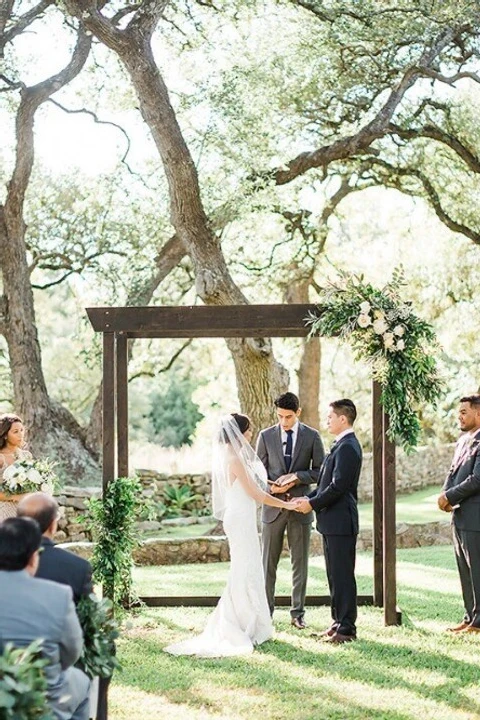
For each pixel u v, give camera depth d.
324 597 7.80
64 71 14.52
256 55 15.01
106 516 7.29
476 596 6.89
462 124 15.59
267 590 7.33
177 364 31.11
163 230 16.09
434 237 19.61
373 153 15.69
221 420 6.94
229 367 23.41
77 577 4.04
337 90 14.38
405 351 7.02
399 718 4.94
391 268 20.12
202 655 6.31
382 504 7.99
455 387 19.70
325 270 21.02
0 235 14.60
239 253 17.72
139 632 7.06
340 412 6.77
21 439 7.04
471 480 6.81
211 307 7.27
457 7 13.03
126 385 7.84
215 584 9.20
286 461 7.37
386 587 7.18
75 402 23.48
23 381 14.78
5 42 14.36
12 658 3.20
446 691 5.44
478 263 19.02
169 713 5.04
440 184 16.86
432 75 13.46
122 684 5.61
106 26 11.71
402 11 13.26
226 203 13.32
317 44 13.99
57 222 16.67
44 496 4.18
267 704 5.20
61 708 3.78
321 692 5.43
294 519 7.24
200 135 14.30
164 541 10.80
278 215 17.17
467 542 6.87
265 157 13.77
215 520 15.72
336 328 7.07
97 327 7.32
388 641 6.66
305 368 19.33
